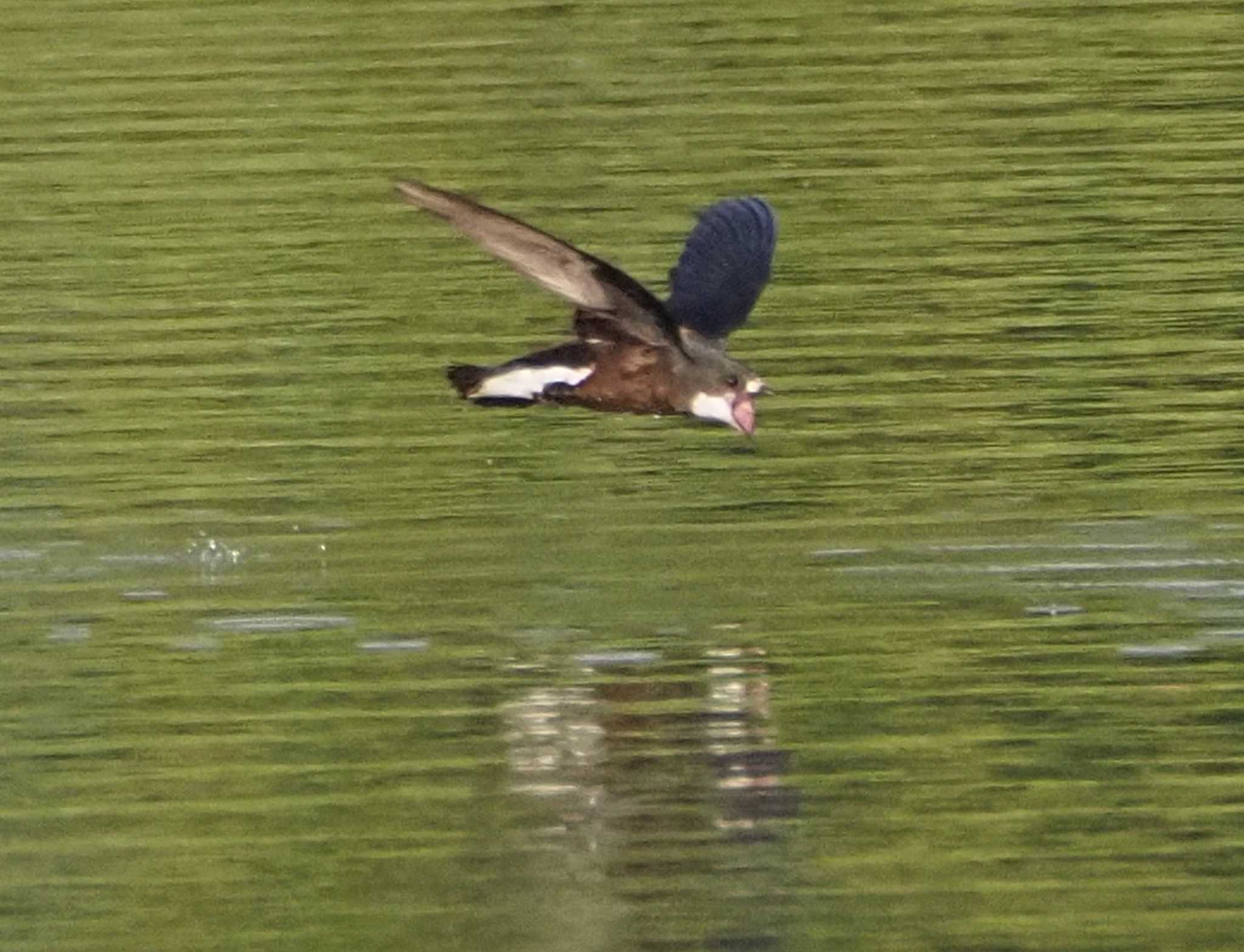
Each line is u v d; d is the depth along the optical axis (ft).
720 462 56.95
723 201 44.80
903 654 47.83
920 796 42.75
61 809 42.91
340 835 41.91
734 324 42.75
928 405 59.36
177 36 86.02
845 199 71.82
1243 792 42.57
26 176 74.79
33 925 39.47
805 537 53.06
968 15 87.45
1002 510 53.88
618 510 54.65
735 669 47.34
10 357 63.10
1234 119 76.84
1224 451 56.39
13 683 47.29
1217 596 49.80
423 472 56.80
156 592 51.16
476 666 47.70
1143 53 82.99
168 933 39.17
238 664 48.01
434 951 38.47
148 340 64.03
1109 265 66.90
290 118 78.59
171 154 76.23
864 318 64.39
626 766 43.98
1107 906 39.40
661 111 78.64
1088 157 74.43
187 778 43.83
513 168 74.18
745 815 42.29
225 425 59.31
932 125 77.15
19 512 54.75
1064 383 60.29
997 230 69.51
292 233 70.85
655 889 40.19
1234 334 62.54
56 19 87.81
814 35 85.51
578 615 49.70
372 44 85.05
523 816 42.37
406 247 69.77
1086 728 44.83
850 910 39.42
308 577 51.70
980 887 39.99
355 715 45.91
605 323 40.34
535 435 58.70
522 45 84.84
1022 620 49.06
